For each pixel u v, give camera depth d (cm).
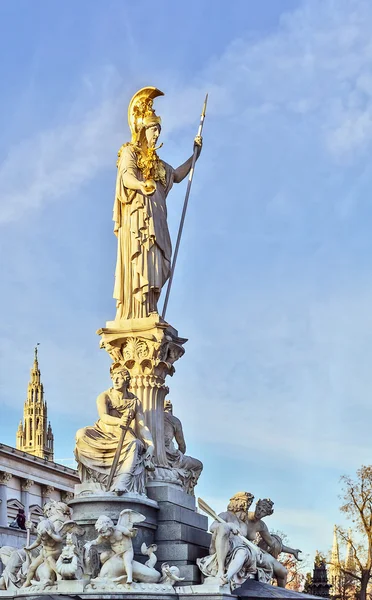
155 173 2795
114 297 2745
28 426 15875
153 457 2542
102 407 2505
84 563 2189
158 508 2447
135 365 2662
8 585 2338
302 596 2431
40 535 2195
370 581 7256
